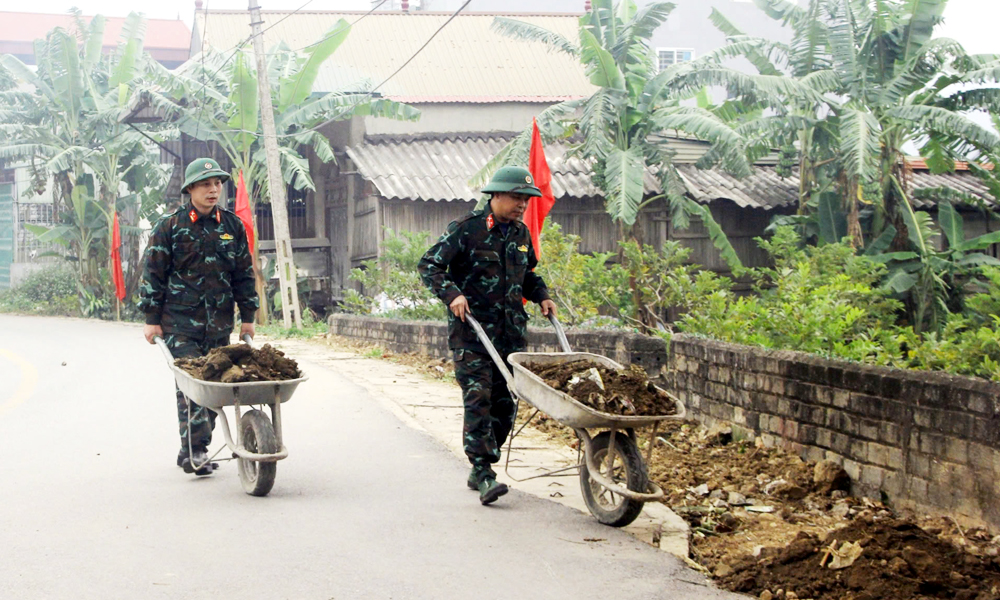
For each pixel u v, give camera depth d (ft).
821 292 31.83
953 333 43.29
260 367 19.57
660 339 29.09
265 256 80.79
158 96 75.51
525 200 19.52
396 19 100.27
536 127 41.55
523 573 14.80
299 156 75.56
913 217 62.59
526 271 20.47
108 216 92.79
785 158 76.07
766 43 67.82
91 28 93.35
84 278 95.86
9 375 42.09
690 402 27.35
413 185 74.28
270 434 19.26
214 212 21.36
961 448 17.19
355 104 74.90
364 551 15.81
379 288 63.98
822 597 13.98
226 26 97.19
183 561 15.19
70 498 19.35
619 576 14.75
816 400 21.30
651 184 74.79
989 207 70.49
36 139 90.68
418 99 84.43
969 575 14.29
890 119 63.21
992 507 16.49
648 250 54.19
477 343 19.51
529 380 17.51
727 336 30.58
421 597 13.67
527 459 23.43
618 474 17.92
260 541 16.33
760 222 77.46
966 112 65.67
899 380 18.71
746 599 14.08
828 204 66.44
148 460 23.40
